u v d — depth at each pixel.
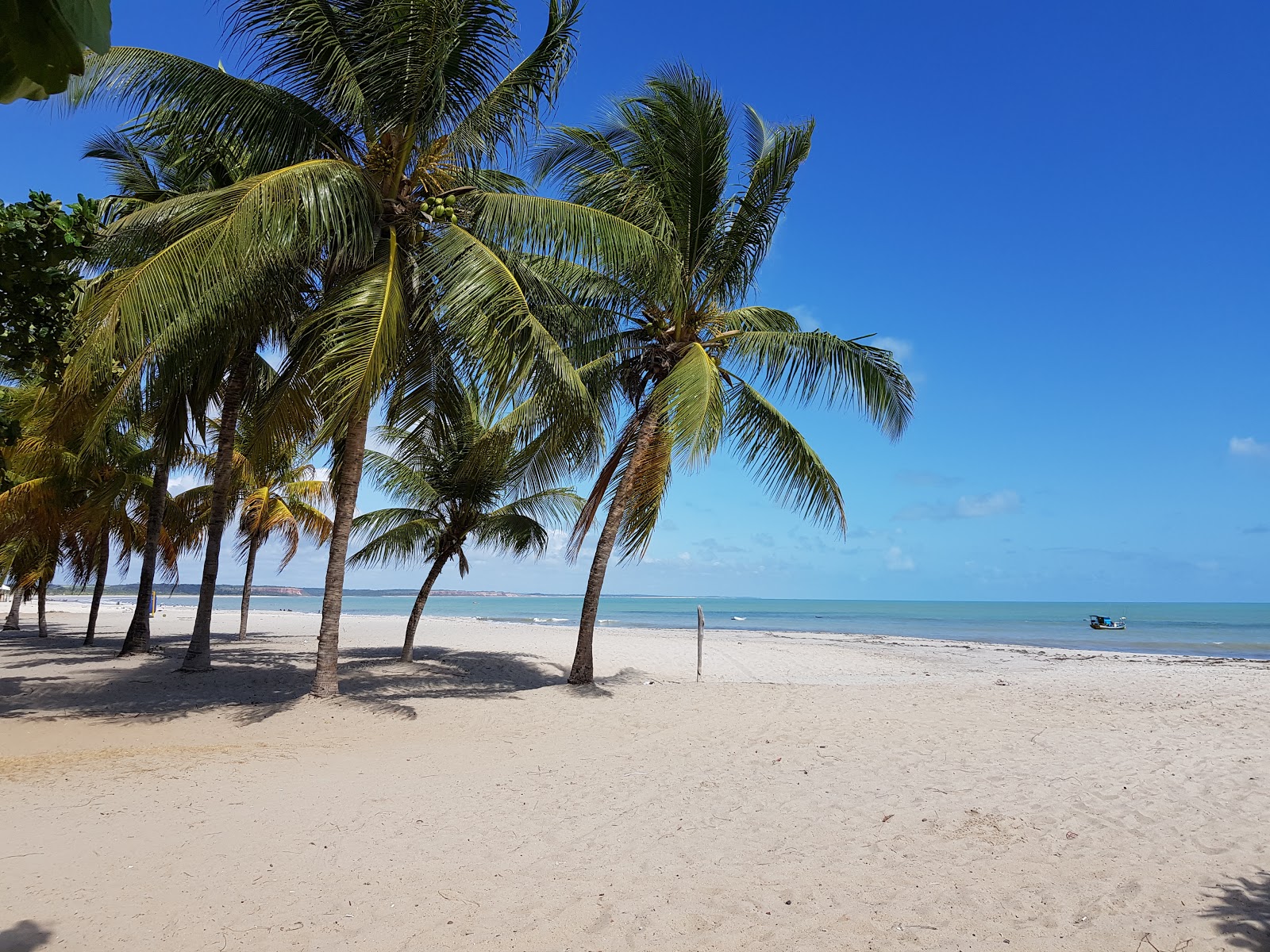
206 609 13.76
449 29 9.36
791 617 65.81
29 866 4.47
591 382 12.69
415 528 15.95
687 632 35.00
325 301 10.05
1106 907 4.17
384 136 10.15
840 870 4.70
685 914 4.04
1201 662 21.39
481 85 10.37
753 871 4.66
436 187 10.52
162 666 14.69
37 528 15.75
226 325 10.30
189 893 4.14
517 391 10.25
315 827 5.32
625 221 10.85
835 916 4.04
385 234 10.40
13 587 22.03
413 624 16.38
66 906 3.92
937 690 12.77
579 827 5.48
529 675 15.40
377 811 5.78
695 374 10.66
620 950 3.64
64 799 5.93
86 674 13.25
